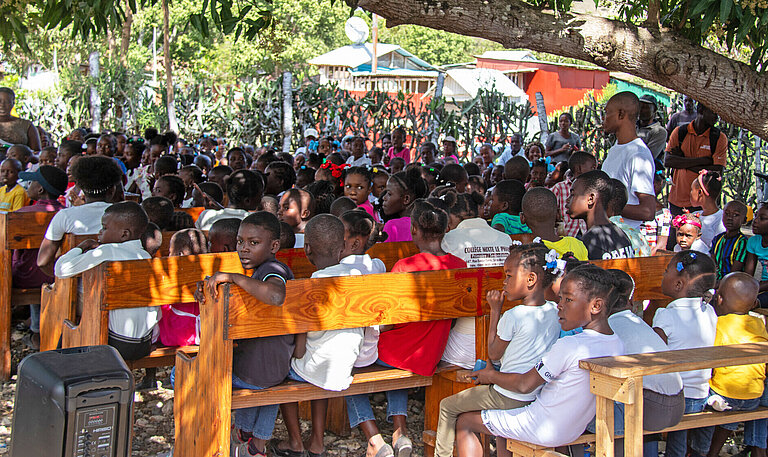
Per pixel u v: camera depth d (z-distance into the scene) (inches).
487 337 172.4
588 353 138.0
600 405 133.7
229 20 215.6
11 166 273.0
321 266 166.4
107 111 622.2
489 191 270.7
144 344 179.0
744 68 188.9
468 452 154.8
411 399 219.1
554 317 149.9
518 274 147.6
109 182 215.6
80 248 187.6
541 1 195.6
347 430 192.4
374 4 178.1
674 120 378.3
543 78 1211.9
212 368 145.9
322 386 156.9
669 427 150.3
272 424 162.6
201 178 323.3
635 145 213.5
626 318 154.5
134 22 1333.7
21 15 228.4
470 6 179.6
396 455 167.6
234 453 165.5
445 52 1872.5
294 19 1502.2
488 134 561.9
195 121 603.2
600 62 189.2
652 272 191.3
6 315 216.4
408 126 610.5
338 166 285.0
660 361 133.3
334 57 1355.8
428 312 164.4
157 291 173.8
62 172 246.8
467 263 185.6
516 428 145.3
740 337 168.9
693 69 185.2
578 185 191.3
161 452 177.0
